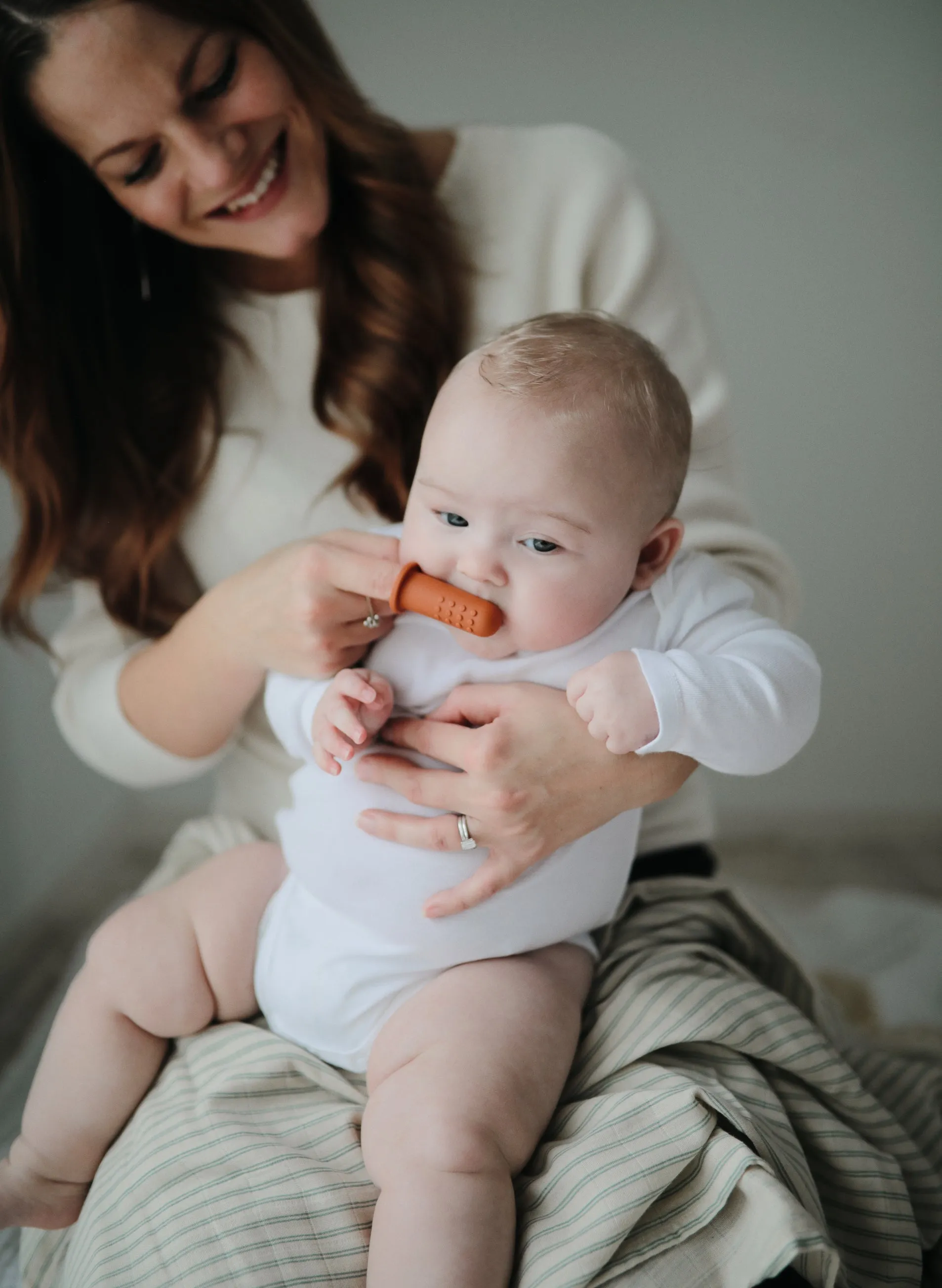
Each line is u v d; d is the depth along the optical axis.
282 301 1.23
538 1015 0.87
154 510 1.24
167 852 1.28
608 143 1.31
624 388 0.84
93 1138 0.98
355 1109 0.89
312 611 0.92
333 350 1.19
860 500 2.20
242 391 1.25
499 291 1.25
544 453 0.81
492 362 0.86
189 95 0.98
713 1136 0.80
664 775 0.88
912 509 2.20
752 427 2.17
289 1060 0.94
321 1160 0.85
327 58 1.15
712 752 0.83
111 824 2.30
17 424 1.20
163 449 1.24
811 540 2.23
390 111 2.03
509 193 1.28
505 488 0.82
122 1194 0.87
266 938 1.00
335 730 0.88
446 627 0.94
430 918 0.88
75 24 0.93
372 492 1.18
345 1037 0.93
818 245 2.08
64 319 1.19
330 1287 0.78
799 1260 0.75
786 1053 0.92
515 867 0.86
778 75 2.00
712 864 1.25
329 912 0.95
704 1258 0.76
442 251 1.22
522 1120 0.81
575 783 0.86
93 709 1.23
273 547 1.23
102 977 1.00
